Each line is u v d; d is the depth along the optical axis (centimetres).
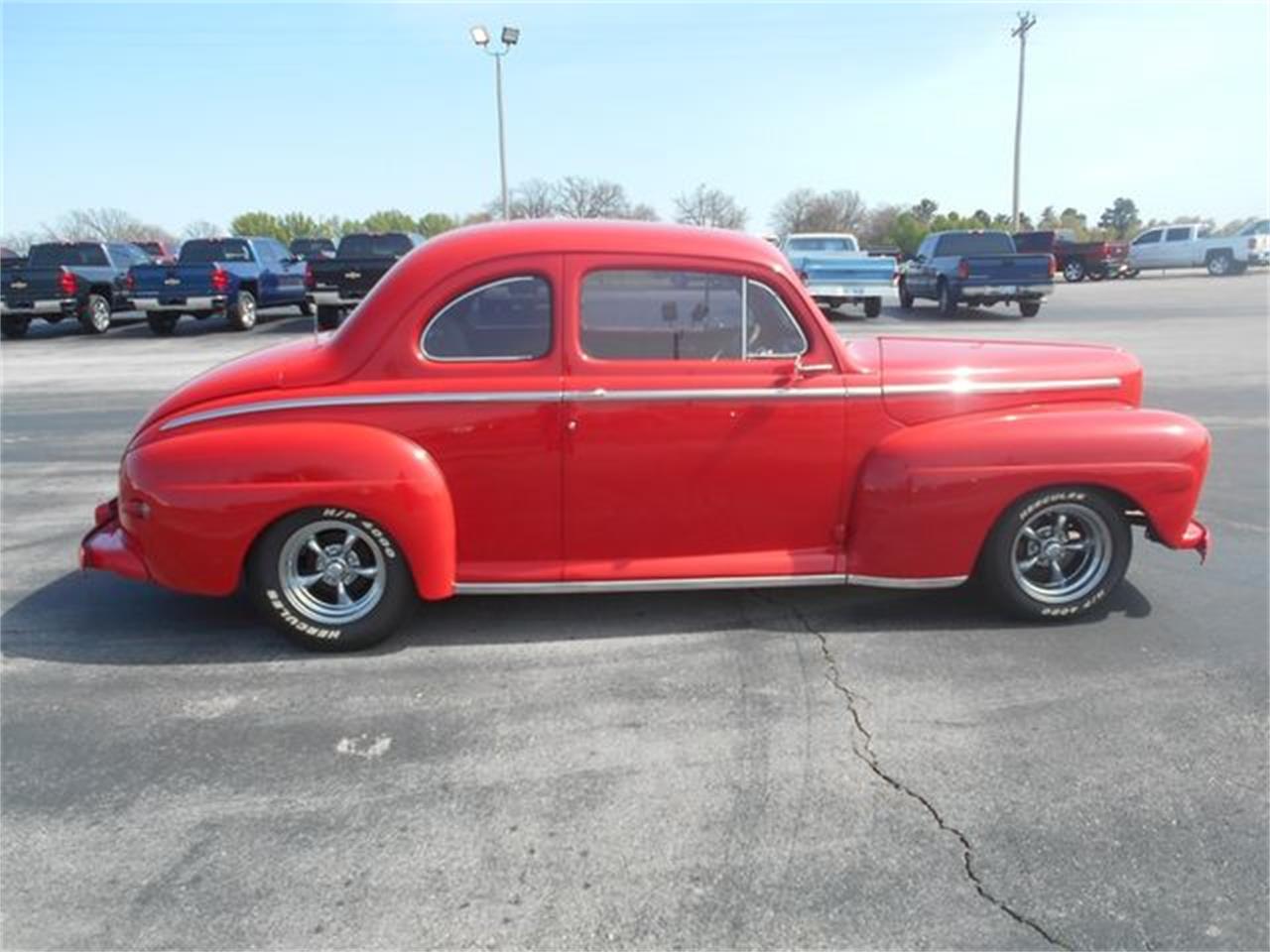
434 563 380
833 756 310
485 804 286
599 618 420
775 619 418
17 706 347
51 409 991
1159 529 406
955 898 244
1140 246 3606
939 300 2027
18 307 1767
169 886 251
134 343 1677
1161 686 355
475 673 370
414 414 373
